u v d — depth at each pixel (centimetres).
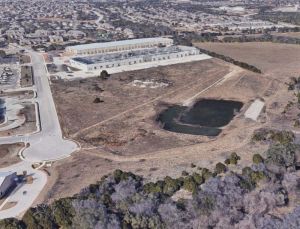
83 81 19462
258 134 12256
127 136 13088
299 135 12325
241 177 9031
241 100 16875
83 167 10875
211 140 12550
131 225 7650
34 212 8225
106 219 7662
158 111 15562
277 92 17500
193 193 8531
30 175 10550
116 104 16250
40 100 16938
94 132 13475
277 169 9300
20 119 14788
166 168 10494
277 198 8138
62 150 12088
